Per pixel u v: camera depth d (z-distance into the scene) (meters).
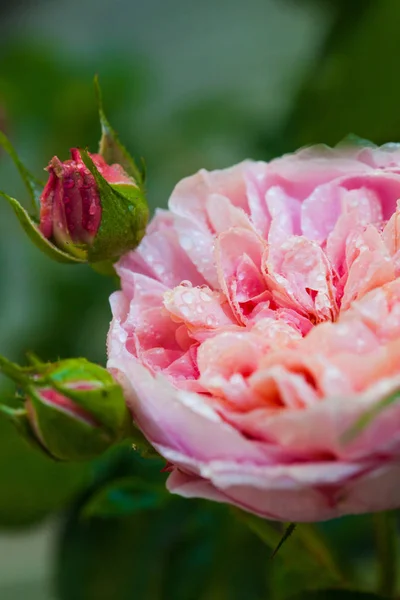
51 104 0.52
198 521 0.42
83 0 0.84
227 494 0.31
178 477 0.32
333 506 0.30
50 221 0.35
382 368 0.30
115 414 0.32
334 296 0.33
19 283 0.59
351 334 0.31
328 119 0.43
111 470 0.42
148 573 0.42
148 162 0.52
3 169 0.55
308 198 0.35
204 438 0.30
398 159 0.35
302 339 0.31
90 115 0.52
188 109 0.54
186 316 0.33
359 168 0.35
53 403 0.32
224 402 0.31
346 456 0.30
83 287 0.50
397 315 0.31
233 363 0.32
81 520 0.43
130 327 0.33
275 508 0.31
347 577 0.38
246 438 0.31
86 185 0.34
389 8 0.42
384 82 0.42
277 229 0.34
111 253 0.35
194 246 0.34
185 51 0.82
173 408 0.31
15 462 0.41
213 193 0.35
